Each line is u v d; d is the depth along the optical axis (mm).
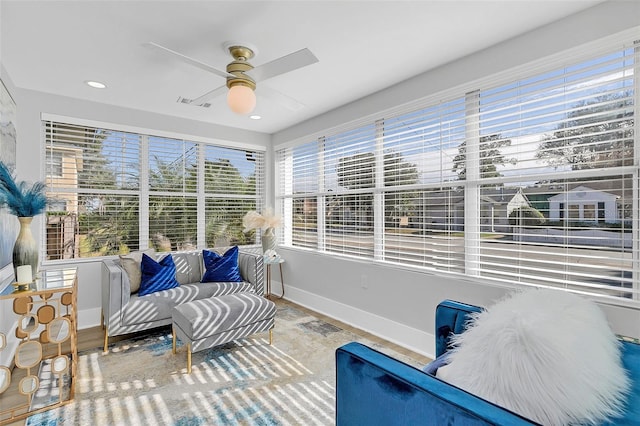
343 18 1885
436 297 2553
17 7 1749
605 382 881
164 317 2877
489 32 2043
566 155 1944
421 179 2736
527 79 2092
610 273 1793
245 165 4523
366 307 3148
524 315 1012
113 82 2805
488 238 2318
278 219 4125
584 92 1882
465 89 2365
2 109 2408
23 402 1931
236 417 1799
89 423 1738
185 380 2184
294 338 2918
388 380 988
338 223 3609
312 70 2580
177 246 3895
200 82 2809
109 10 1794
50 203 2277
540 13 1846
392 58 2385
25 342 1864
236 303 2576
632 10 1661
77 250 3273
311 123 3904
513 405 860
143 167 3648
